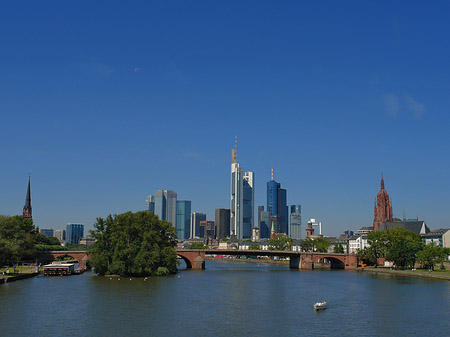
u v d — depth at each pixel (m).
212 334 92.06
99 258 198.12
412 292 155.50
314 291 157.88
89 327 96.56
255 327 98.50
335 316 111.31
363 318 109.12
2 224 196.12
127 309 116.50
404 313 115.50
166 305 123.44
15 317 105.31
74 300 129.12
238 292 152.62
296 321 105.00
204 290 156.12
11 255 193.38
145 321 102.88
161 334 91.62
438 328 99.31
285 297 142.25
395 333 94.81
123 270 193.88
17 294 139.25
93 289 152.38
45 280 179.00
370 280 199.38
